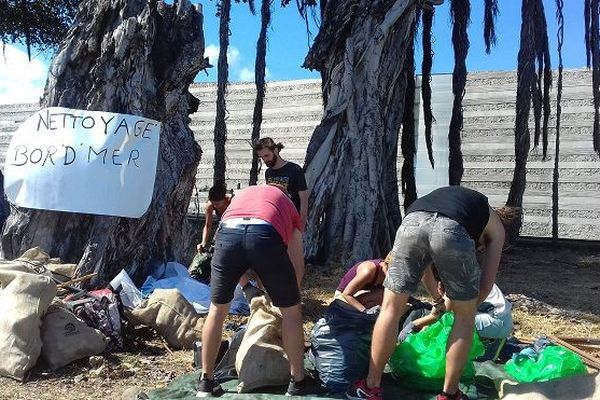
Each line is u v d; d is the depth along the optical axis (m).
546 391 3.65
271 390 4.07
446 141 13.73
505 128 13.46
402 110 10.54
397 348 4.13
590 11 10.39
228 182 16.38
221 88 9.55
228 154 16.42
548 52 10.66
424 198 3.78
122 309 5.36
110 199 6.64
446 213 3.57
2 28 13.41
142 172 6.80
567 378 3.67
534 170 13.23
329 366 4.07
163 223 7.09
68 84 6.99
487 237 3.86
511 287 8.34
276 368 4.06
